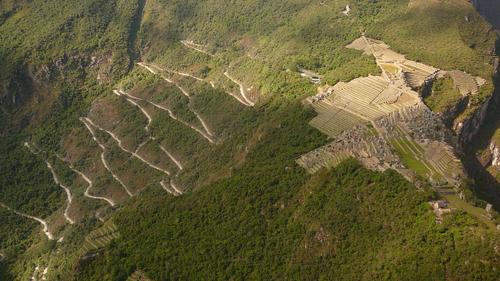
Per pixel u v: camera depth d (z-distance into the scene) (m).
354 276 107.94
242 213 136.75
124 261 140.25
